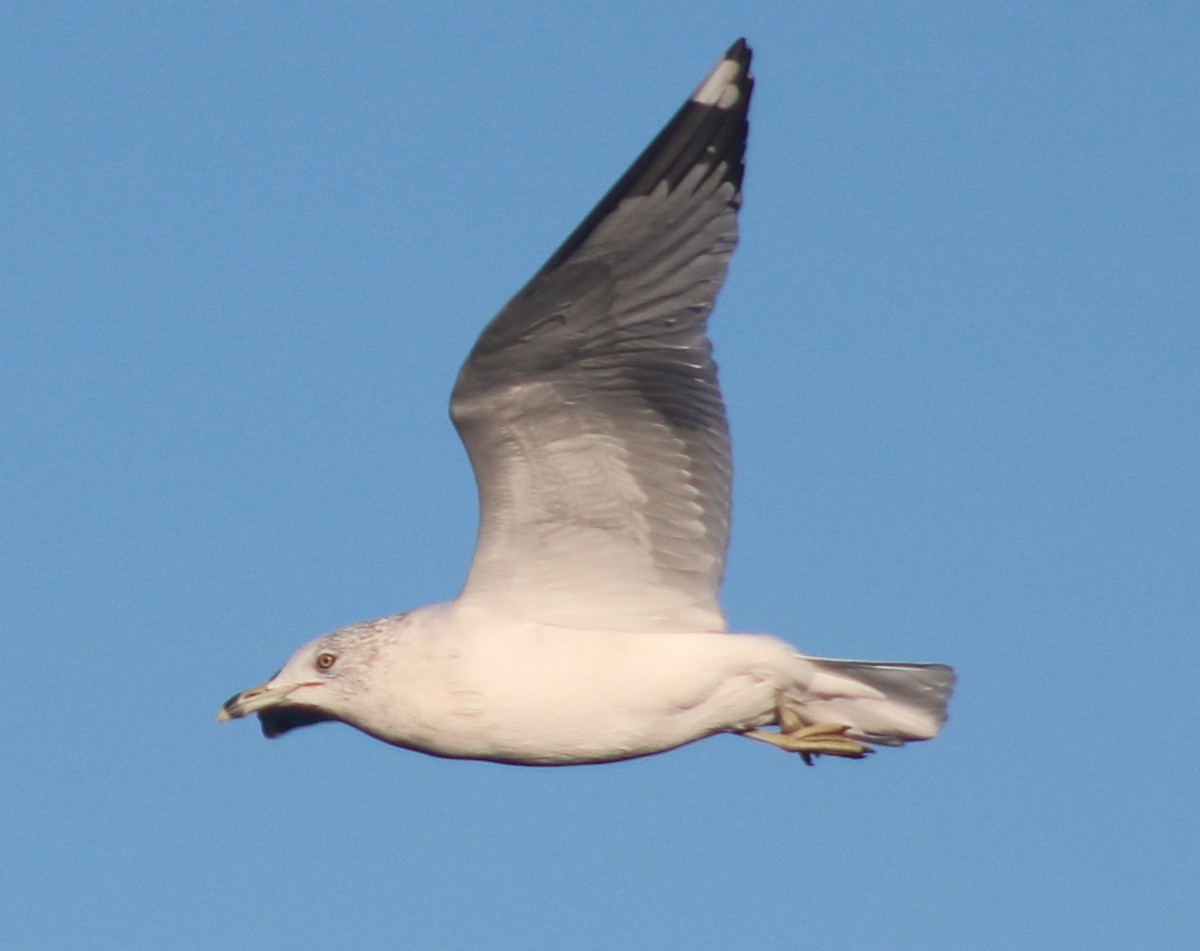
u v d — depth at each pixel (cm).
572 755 1525
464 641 1510
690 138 1402
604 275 1402
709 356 1461
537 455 1479
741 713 1531
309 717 1658
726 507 1513
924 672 1551
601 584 1523
